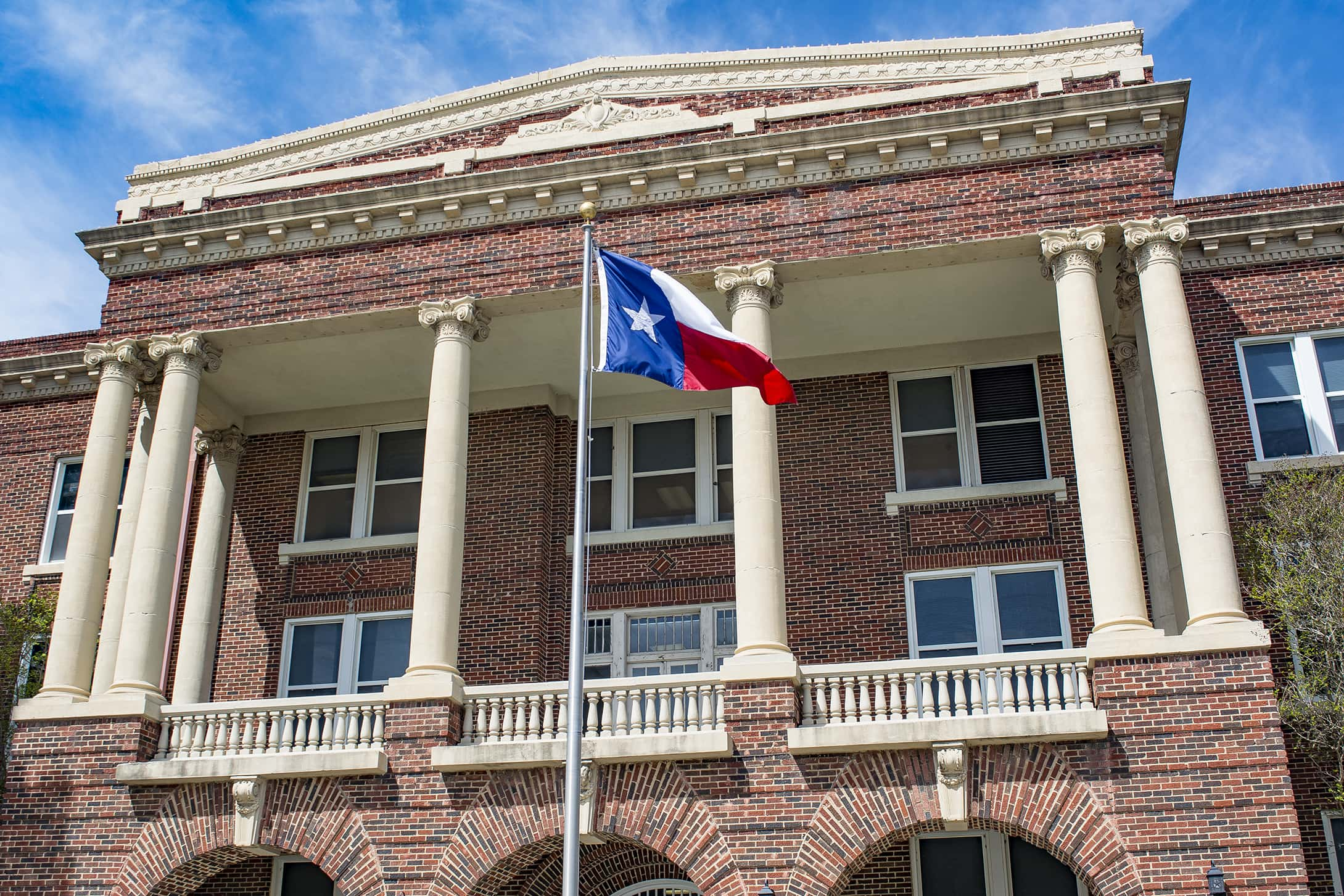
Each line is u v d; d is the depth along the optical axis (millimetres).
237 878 23297
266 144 25016
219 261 23266
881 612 22750
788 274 21234
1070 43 22266
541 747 18469
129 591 21047
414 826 18750
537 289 21672
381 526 25969
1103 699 17422
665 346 17078
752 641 18734
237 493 26469
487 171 22750
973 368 24391
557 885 21375
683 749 18062
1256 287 22703
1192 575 17859
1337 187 23312
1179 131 21078
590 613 24297
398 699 19312
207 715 20406
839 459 23938
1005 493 22969
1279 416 22031
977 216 20641
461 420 21188
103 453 22234
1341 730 18031
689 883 21234
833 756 17922
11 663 22375
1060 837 17000
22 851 19688
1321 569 18625
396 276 22391
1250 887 16281
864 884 20766
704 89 23375
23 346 27922
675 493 25125
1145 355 21141
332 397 26172
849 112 21922
